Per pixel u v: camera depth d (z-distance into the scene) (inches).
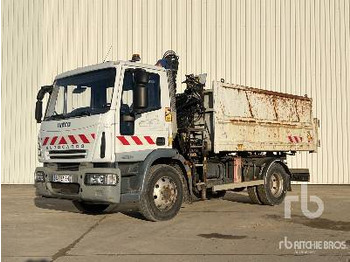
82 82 286.5
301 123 419.5
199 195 332.5
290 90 597.0
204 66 586.6
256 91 364.5
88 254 207.0
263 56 594.2
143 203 282.2
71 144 277.6
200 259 196.5
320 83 600.4
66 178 276.4
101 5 581.6
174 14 585.6
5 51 584.4
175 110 305.3
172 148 299.6
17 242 234.1
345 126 599.8
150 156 278.7
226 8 591.5
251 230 265.3
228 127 332.2
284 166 398.6
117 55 580.7
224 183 352.5
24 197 445.1
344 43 605.9
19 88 580.7
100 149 263.4
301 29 601.0
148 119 284.0
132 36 581.3
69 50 580.7
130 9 582.9
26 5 585.3
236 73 590.2
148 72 287.7
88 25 580.4
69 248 219.6
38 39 580.7
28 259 198.7
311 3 603.2
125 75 275.7
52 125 291.7
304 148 422.6
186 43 585.3
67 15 582.2
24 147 576.1
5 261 195.6
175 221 296.7
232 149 335.3
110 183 259.6
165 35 584.4
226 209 358.0
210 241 234.1
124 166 275.9
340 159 596.7
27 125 577.0
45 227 277.7
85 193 266.5
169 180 295.3
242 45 591.8
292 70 597.3
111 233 256.8
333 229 269.0
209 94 327.9
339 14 607.2
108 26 580.7
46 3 582.2
